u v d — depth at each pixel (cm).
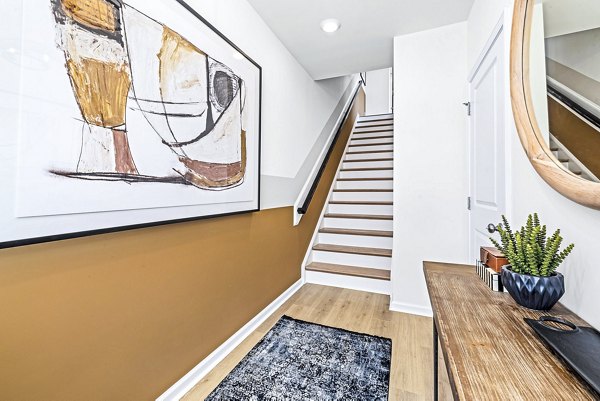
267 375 152
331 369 157
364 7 192
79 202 90
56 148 84
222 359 166
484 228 163
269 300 224
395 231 233
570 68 81
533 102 102
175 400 134
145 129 112
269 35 217
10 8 74
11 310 78
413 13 199
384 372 154
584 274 78
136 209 110
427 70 221
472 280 115
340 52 254
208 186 148
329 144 371
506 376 55
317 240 330
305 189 293
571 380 53
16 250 79
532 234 87
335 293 268
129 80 105
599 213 72
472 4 188
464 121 210
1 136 73
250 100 185
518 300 87
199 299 149
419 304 225
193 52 136
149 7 113
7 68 74
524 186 113
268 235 221
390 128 513
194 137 138
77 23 88
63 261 90
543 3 97
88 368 97
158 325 125
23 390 81
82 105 90
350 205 356
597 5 70
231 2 171
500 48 134
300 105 279
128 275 111
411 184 227
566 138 83
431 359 166
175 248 133
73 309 93
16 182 76
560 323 74
